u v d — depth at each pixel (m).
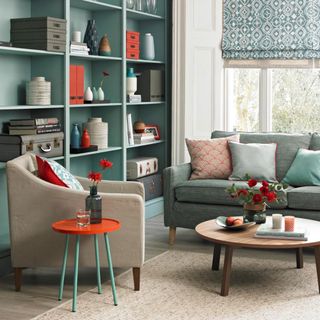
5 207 6.52
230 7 8.59
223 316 5.07
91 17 7.90
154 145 8.88
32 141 6.34
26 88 6.63
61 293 5.42
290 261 6.43
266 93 8.75
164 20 8.74
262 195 5.95
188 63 8.54
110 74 7.89
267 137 7.48
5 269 6.07
